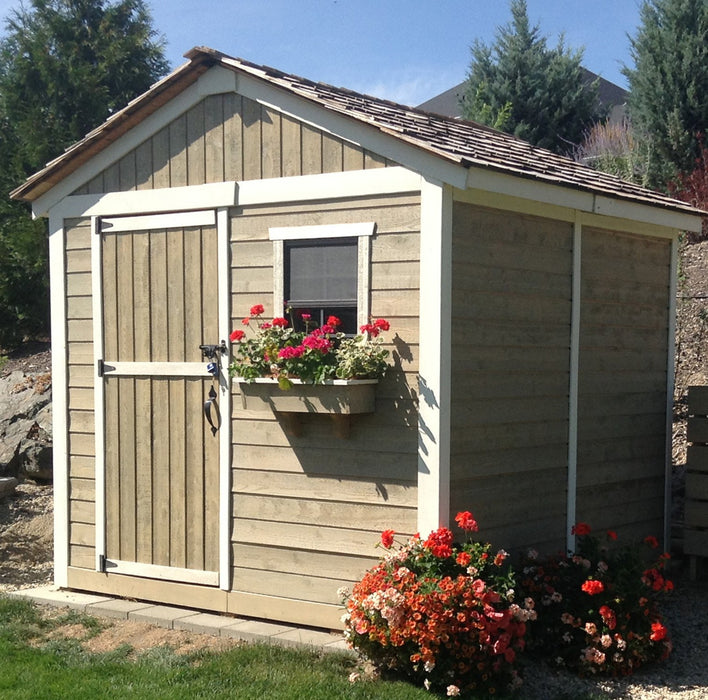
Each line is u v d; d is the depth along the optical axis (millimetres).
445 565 5398
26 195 7262
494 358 6059
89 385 7113
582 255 6828
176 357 6684
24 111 15188
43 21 15812
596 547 6070
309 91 6195
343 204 6012
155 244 6766
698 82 16656
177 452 6695
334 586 6031
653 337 7621
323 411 5781
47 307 14516
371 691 5043
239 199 6395
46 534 8594
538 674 5449
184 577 6633
